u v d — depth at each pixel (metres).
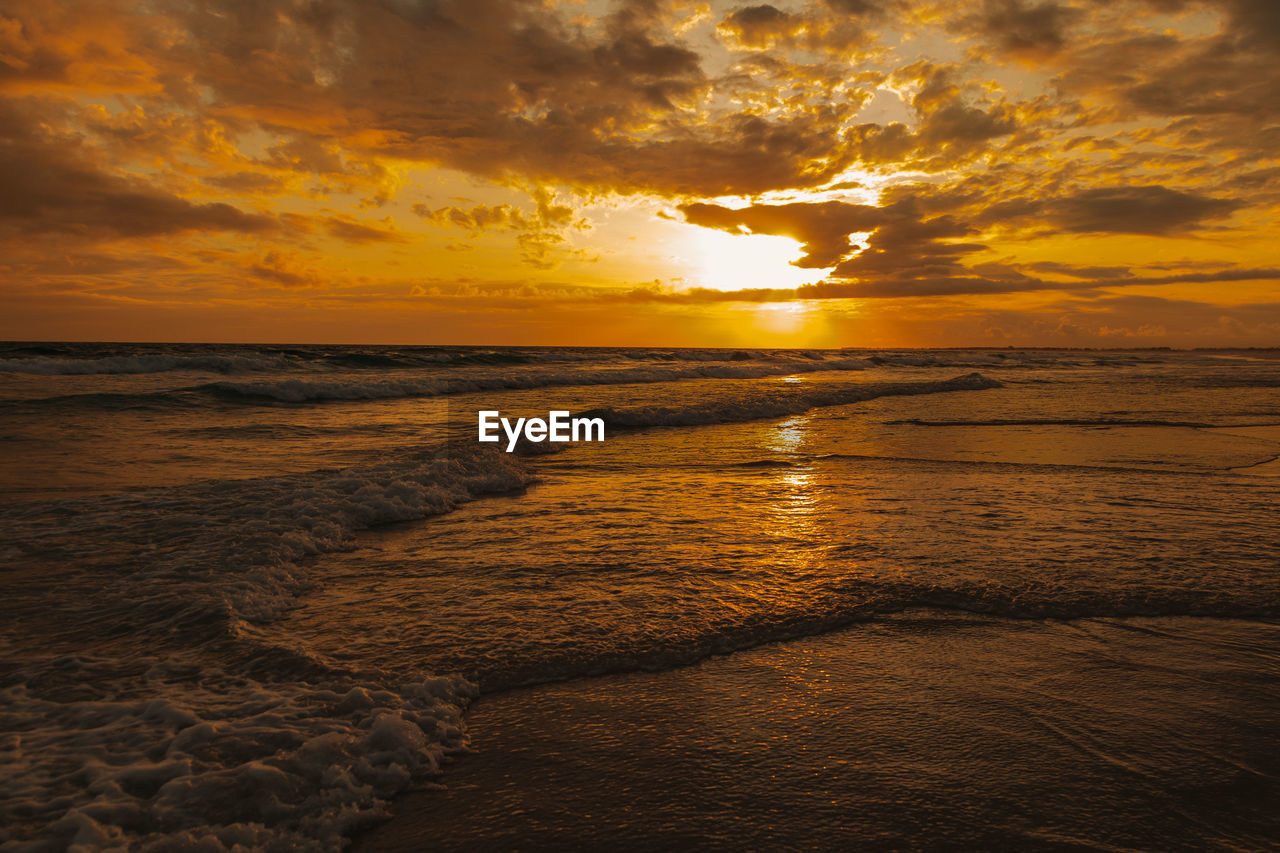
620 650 3.39
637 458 9.50
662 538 5.36
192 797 2.20
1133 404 17.66
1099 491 7.05
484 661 3.26
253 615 3.73
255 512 5.70
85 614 3.66
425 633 3.57
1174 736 2.69
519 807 2.27
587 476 8.16
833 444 10.77
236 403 15.11
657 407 14.26
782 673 3.20
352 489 6.64
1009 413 15.40
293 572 4.45
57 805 2.13
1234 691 3.04
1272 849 2.07
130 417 12.28
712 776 2.44
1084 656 3.36
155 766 2.34
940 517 5.97
